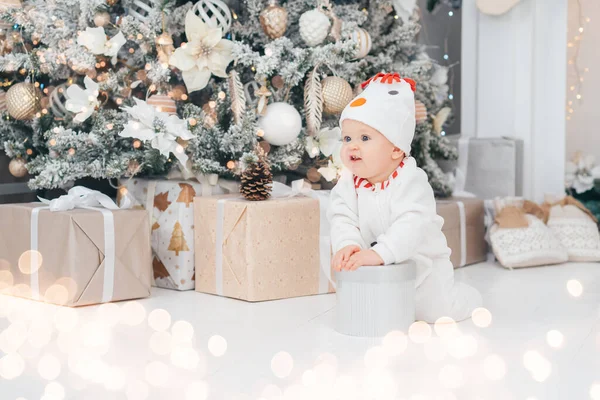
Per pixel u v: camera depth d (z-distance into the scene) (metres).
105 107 2.75
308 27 2.54
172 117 2.42
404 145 2.00
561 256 3.01
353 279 1.91
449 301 2.05
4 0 2.54
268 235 2.33
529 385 1.53
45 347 1.82
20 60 2.56
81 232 2.24
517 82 3.49
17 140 2.73
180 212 2.49
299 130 2.55
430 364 1.68
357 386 1.53
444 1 3.59
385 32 3.06
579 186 3.58
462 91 3.62
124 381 1.57
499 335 1.92
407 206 1.95
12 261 2.42
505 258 2.93
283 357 1.72
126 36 2.57
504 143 3.33
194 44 2.47
